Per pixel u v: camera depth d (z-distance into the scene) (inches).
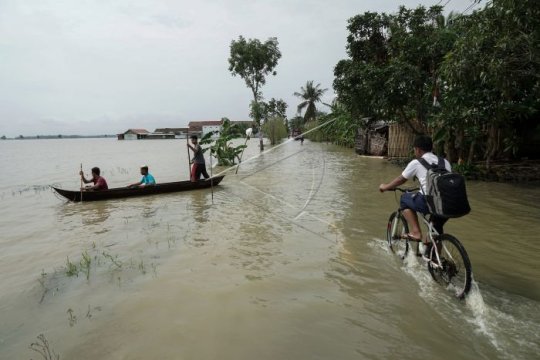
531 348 117.2
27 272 196.1
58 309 153.7
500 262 191.3
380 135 845.2
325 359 116.5
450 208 145.6
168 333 132.7
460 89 419.8
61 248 234.8
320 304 152.0
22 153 1622.8
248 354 119.3
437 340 124.7
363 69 615.5
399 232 209.3
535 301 148.2
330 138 1523.1
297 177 543.5
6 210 357.7
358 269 186.7
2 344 130.0
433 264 163.0
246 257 208.1
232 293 163.2
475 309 141.7
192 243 235.6
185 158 1038.4
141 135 4269.2
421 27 578.6
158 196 412.8
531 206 310.2
